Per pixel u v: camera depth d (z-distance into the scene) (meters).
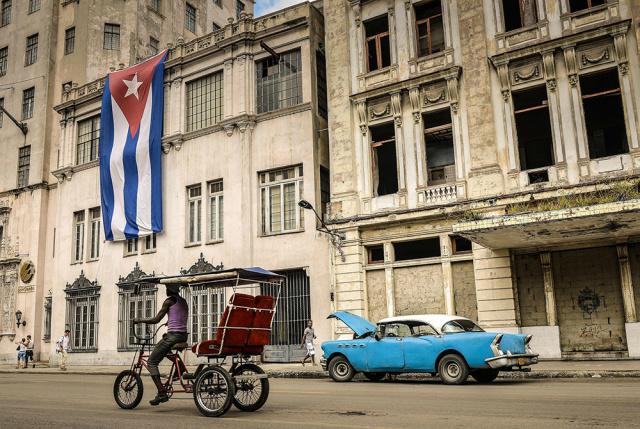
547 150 18.66
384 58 22.06
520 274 18.33
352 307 20.59
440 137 20.58
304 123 23.09
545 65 18.41
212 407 8.02
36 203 34.00
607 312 16.91
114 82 28.19
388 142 21.41
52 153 34.94
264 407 8.78
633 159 16.89
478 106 19.31
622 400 8.59
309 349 19.95
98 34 36.00
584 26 18.08
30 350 29.14
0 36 38.75
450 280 19.19
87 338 28.09
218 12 45.69
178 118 26.56
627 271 16.59
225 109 25.00
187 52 26.91
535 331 17.64
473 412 7.61
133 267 26.94
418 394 10.31
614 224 14.95
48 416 8.08
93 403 10.03
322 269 21.66
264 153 23.83
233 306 8.61
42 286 33.16
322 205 22.97
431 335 12.76
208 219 25.02
